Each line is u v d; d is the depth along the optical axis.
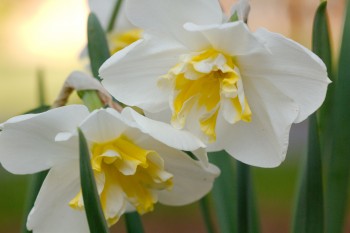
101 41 0.57
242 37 0.49
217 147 0.52
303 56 0.49
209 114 0.51
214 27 0.49
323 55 0.54
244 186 0.54
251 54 0.50
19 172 0.51
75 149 0.51
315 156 0.53
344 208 0.56
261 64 0.50
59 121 0.50
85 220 0.52
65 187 0.52
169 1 0.50
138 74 0.51
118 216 0.51
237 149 0.52
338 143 0.55
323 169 0.56
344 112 0.55
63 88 0.53
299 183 0.57
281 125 0.50
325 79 0.49
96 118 0.49
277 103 0.50
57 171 0.51
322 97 0.49
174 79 0.50
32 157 0.51
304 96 0.50
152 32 0.51
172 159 0.52
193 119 0.51
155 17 0.51
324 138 0.56
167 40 0.51
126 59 0.50
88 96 0.52
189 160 0.52
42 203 0.51
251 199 0.57
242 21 0.48
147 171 0.51
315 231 0.54
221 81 0.50
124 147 0.51
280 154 0.50
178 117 0.50
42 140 0.50
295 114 0.50
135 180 0.51
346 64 0.55
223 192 0.59
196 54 0.51
